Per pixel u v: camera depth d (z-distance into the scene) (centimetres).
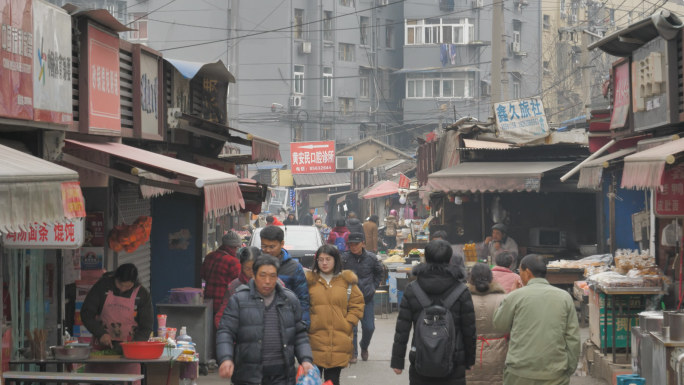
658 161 869
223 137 1490
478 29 7100
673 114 1132
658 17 1112
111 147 1029
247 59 6650
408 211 3941
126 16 6631
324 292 906
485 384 964
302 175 5744
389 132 7250
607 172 1585
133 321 889
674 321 836
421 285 755
